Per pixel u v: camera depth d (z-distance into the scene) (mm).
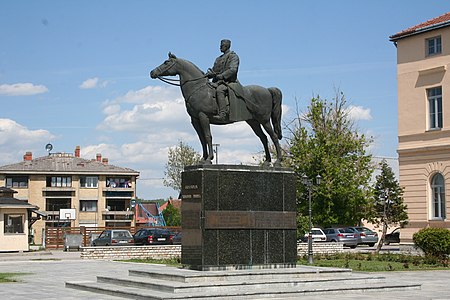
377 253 36594
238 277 17438
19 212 43375
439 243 31797
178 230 51906
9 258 37375
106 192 86250
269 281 17188
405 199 41594
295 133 52406
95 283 19312
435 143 40062
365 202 49312
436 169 39844
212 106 18734
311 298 16281
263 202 18969
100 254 35906
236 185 18594
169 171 90625
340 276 18812
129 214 86188
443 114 39719
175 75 18938
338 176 49969
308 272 18453
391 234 55844
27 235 43469
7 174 83500
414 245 37281
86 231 52156
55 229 51750
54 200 84688
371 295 17250
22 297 16891
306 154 50500
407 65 42094
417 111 41281
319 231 51531
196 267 18172
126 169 87875
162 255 36906
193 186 18469
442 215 39594
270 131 20047
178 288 15914
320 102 52469
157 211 106375
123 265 29984
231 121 19141
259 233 18797
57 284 20797
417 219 40812
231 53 19297
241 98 19281
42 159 87438
